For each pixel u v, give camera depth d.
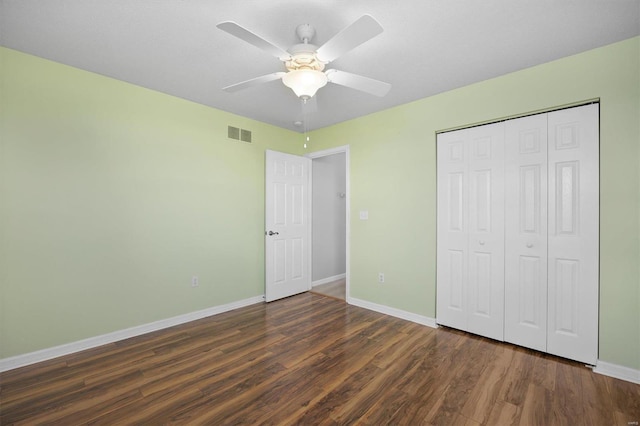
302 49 1.65
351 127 3.60
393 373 2.04
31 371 2.05
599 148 2.09
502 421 1.58
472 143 2.68
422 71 2.39
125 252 2.61
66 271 2.31
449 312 2.81
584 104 2.15
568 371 2.06
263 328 2.84
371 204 3.40
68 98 2.31
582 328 2.15
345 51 1.54
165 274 2.87
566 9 1.65
